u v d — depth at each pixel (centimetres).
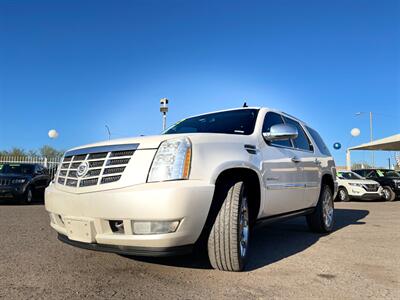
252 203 424
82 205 341
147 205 315
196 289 324
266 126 483
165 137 351
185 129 504
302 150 572
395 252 477
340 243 540
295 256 453
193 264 402
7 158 1789
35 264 405
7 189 1177
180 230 320
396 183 1700
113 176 339
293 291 321
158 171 328
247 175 411
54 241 530
